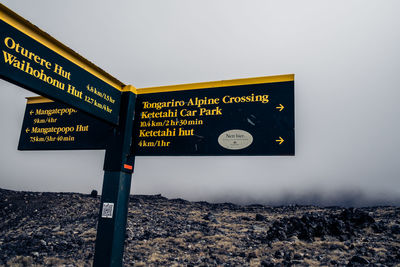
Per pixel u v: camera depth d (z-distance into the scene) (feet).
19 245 69.15
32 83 17.37
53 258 56.95
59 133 27.09
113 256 21.91
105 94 23.59
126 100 25.49
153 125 25.53
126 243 76.79
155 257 62.69
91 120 26.27
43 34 18.17
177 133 24.76
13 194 199.41
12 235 95.86
